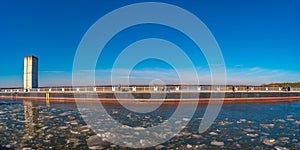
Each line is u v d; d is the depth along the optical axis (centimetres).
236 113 1875
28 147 878
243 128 1247
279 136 1062
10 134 1091
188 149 867
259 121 1480
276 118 1616
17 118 1620
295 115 1773
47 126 1294
